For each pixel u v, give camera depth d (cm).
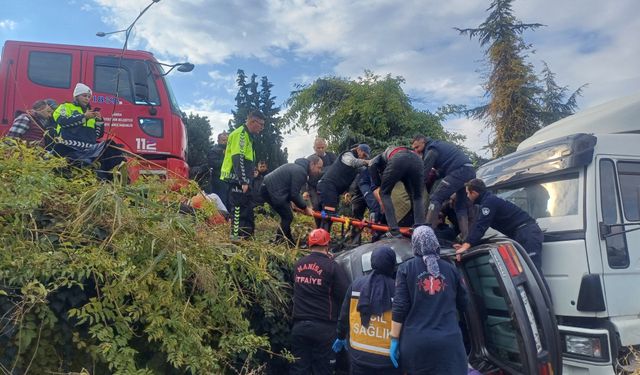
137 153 794
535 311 420
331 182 622
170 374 405
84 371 349
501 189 612
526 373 407
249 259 503
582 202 497
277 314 510
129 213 416
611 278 479
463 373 385
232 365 458
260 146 2512
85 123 538
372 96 1059
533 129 1658
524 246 508
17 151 429
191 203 531
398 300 397
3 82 782
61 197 421
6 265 357
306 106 1106
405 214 589
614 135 517
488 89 1712
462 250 482
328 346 481
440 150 590
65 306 371
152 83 817
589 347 464
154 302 394
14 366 345
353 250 541
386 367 407
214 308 434
